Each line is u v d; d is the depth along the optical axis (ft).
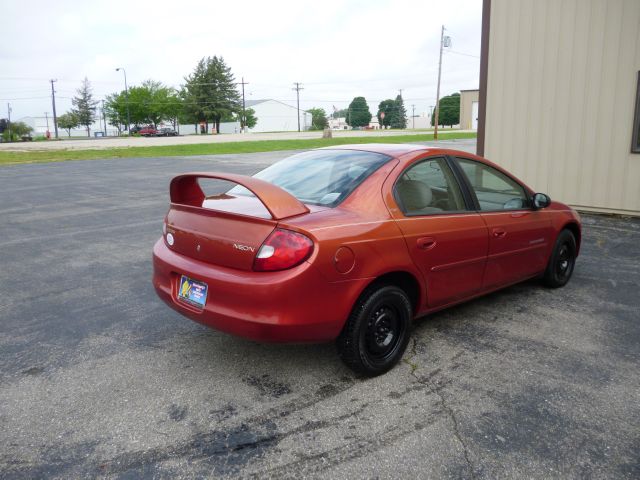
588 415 9.34
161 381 10.54
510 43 31.40
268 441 8.54
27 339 12.69
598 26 28.14
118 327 13.46
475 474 7.75
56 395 9.99
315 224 9.52
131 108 296.10
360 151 12.34
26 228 27.09
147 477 7.66
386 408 9.53
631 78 27.48
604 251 21.63
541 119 30.91
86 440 8.56
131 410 9.46
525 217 14.55
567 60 29.45
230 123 343.26
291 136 180.24
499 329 13.33
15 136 269.03
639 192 28.09
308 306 9.34
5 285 17.19
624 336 12.91
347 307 9.82
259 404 9.67
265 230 9.37
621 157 28.43
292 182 11.63
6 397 9.92
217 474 7.73
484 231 12.85
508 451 8.29
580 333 13.10
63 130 386.11
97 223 28.45
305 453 8.22
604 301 15.51
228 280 9.48
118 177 53.26
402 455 8.18
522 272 14.83
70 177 53.42
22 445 8.43
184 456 8.15
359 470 7.83
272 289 9.09
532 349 12.12
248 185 9.57
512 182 14.66
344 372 10.94
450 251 11.90
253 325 9.24
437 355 11.78
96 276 18.21
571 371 11.03
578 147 29.81
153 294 16.21
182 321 13.88
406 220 10.96
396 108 474.08
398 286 11.43
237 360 11.48
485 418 9.23
